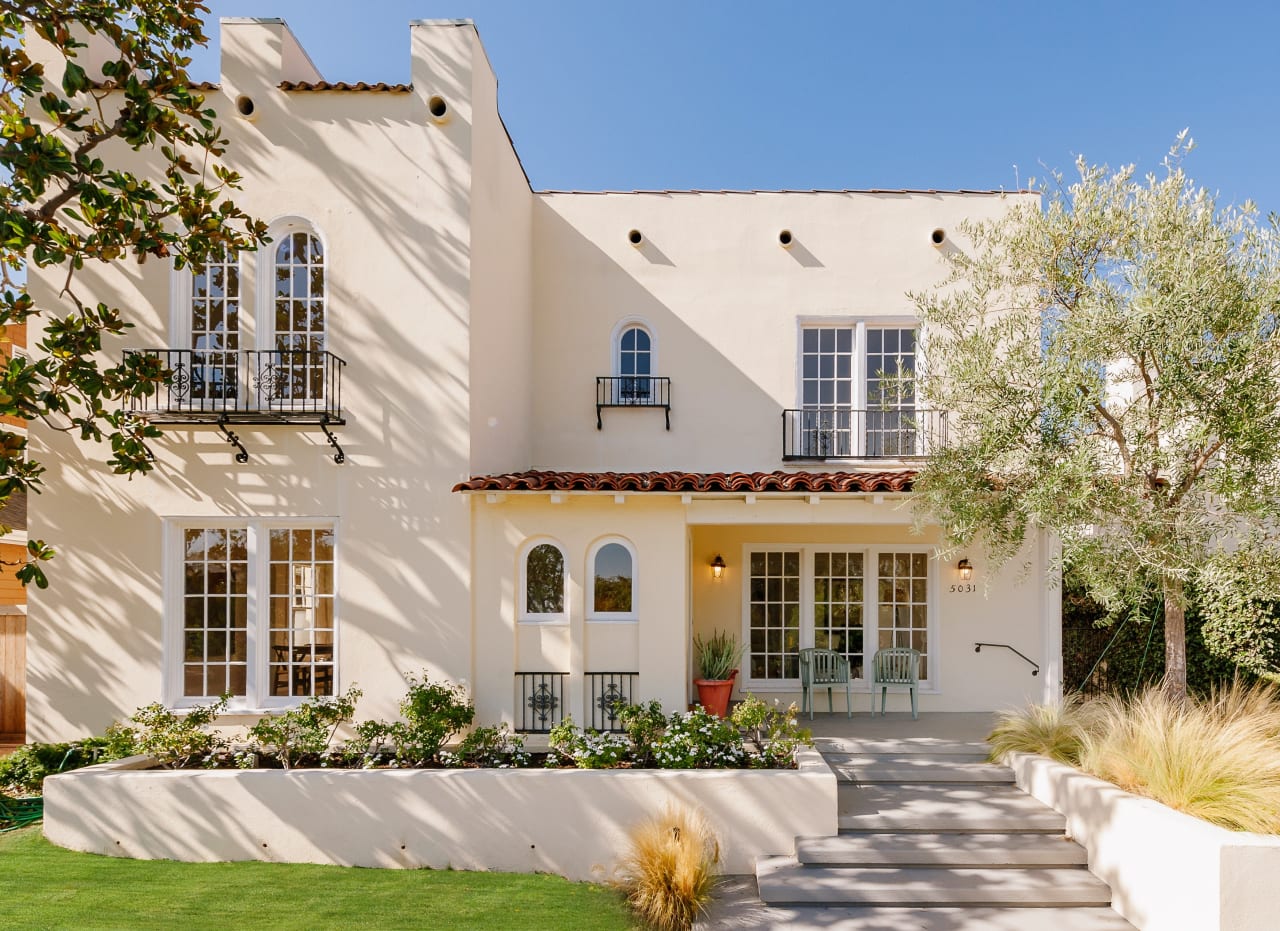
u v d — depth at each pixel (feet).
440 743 22.72
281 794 20.52
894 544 33.50
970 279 25.12
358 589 25.55
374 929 16.49
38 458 25.48
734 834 20.35
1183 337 17.94
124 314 25.95
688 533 29.22
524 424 34.06
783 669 33.94
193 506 25.57
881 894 18.31
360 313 26.07
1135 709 22.41
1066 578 23.58
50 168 17.16
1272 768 17.69
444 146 26.27
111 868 19.51
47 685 25.29
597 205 36.14
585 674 26.02
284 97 26.35
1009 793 22.94
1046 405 19.93
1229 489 18.20
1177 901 15.96
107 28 19.38
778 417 35.29
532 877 19.90
